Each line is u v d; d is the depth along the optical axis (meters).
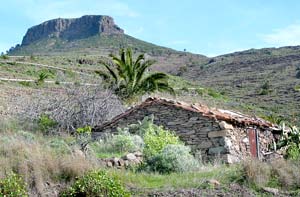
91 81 53.44
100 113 25.23
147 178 15.36
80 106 24.83
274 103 66.50
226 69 115.19
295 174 15.65
